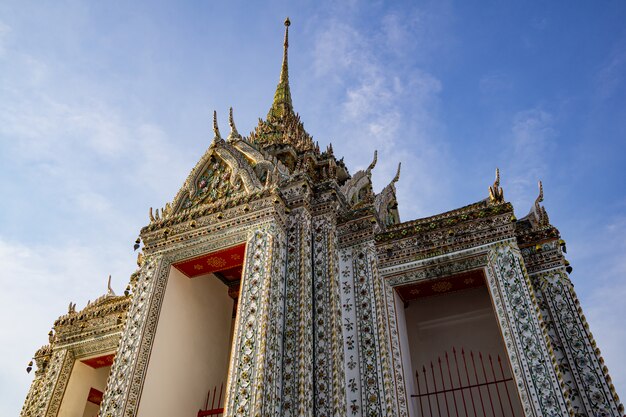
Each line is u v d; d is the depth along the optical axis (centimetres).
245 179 1313
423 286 1216
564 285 1084
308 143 1800
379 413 964
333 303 1087
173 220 1300
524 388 918
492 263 1112
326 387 980
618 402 907
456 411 1108
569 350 995
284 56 2502
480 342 1241
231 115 1580
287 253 1164
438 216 1295
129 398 1023
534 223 1222
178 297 1235
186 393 1159
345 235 1255
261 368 922
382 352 1034
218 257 1222
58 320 1723
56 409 1520
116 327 1622
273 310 1024
